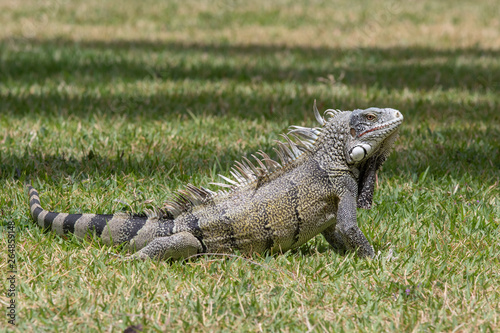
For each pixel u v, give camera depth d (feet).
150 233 39.73
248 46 127.44
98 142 62.64
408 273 38.34
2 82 88.22
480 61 110.42
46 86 86.84
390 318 33.24
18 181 50.57
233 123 70.33
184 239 38.55
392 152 60.75
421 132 68.03
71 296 34.65
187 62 107.96
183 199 39.91
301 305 34.42
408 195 50.78
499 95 85.81
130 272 37.14
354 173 39.45
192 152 60.34
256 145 62.59
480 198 49.96
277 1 193.16
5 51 112.06
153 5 180.34
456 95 85.51
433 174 54.90
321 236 44.47
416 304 34.63
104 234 40.63
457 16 169.17
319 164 39.60
